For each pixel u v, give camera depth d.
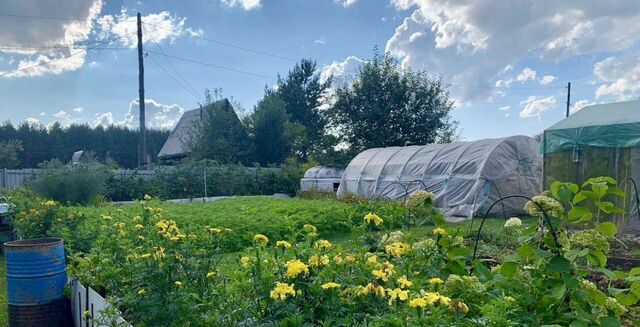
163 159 30.05
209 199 16.16
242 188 18.80
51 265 3.85
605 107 9.01
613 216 7.41
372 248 3.00
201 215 8.88
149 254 2.77
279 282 2.16
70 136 42.91
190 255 2.75
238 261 2.73
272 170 20.20
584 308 2.02
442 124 25.41
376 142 24.77
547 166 8.91
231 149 23.19
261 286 2.18
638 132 7.49
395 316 1.80
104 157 43.91
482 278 2.35
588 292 2.06
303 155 32.56
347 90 25.83
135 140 45.88
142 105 18.89
